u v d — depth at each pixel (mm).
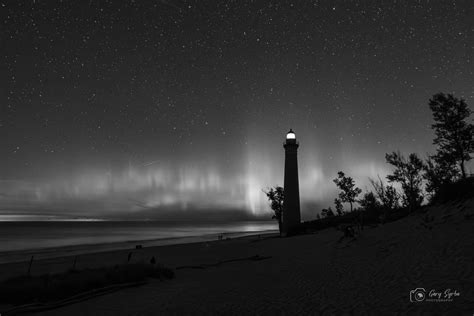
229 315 8922
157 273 16328
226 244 44125
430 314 6754
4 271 24188
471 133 26234
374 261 13078
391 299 8094
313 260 17344
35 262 30547
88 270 17578
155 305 10664
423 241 12945
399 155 30703
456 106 26984
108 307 10711
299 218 51344
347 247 18172
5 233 111062
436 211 16188
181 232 119812
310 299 9523
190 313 9438
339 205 59312
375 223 26234
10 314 10164
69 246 58906
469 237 11102
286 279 13391
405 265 10969
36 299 11992
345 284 10648
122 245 59625
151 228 168750
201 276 16812
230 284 13586
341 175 60094
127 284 13914
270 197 59594
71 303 11375
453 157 26438
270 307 9242
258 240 47000
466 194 15633
